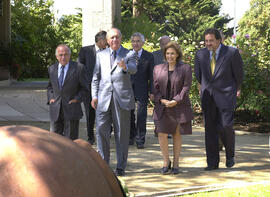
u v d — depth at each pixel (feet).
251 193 16.07
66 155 5.22
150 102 42.45
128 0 130.82
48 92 21.04
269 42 38.81
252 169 20.70
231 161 20.99
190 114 19.72
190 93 37.60
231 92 20.44
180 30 149.07
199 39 144.77
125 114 19.48
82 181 5.12
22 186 4.80
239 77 20.63
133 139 27.32
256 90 34.91
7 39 75.46
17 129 5.35
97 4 50.72
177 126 19.62
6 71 73.72
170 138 29.30
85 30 51.13
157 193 16.21
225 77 20.49
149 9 111.86
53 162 5.06
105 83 19.38
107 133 19.58
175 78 19.65
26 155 4.99
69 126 20.57
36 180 4.85
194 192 16.56
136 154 24.31
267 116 35.09
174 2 143.74
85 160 5.34
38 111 41.01
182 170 20.65
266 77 35.42
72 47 105.09
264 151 25.11
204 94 20.74
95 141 27.76
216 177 19.17
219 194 16.07
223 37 23.88
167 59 19.88
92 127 26.89
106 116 19.52
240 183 17.85
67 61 20.57
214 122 20.76
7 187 4.78
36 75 103.50
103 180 5.37
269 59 36.24
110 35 19.26
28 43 79.30
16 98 50.29
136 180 18.70
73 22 110.83
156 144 27.32
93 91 19.61
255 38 40.42
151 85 25.95
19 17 85.35
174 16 148.36
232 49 20.51
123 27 68.03
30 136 5.24
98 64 19.65
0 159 4.93
